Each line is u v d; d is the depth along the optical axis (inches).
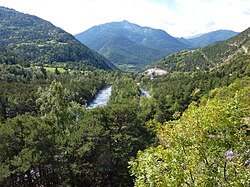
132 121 1654.8
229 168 537.6
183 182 546.0
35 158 1312.7
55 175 1566.2
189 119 571.5
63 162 1439.5
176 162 553.3
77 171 1417.3
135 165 602.5
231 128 529.3
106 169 1476.4
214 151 533.3
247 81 3469.5
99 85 6540.4
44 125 1497.3
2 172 1197.7
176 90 4803.2
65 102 2245.3
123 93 4591.5
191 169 550.9
